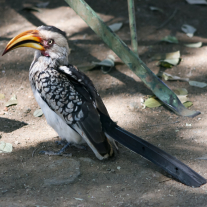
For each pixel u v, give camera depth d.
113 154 6.84
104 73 10.04
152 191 6.01
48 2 13.55
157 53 10.80
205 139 7.38
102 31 8.05
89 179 6.32
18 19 12.31
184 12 12.98
